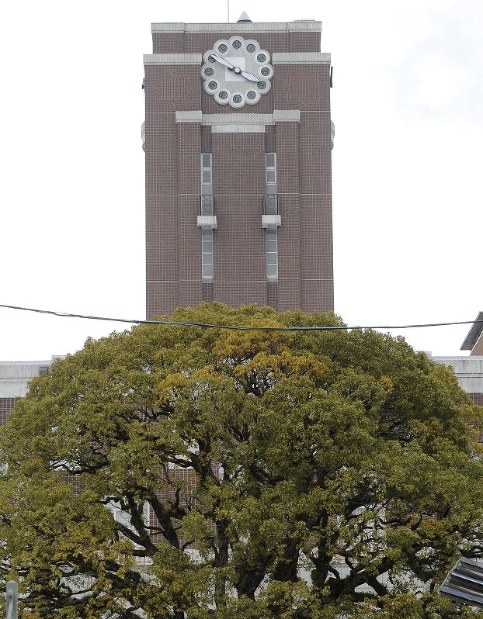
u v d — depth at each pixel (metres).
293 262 76.31
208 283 75.88
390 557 34.88
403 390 39.22
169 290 75.62
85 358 40.34
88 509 36.19
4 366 53.25
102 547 35.44
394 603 34.53
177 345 39.66
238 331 39.03
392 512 37.38
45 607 36.06
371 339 39.81
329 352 39.41
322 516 36.44
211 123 77.81
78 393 38.78
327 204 77.31
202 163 77.44
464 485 35.91
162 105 77.75
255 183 77.12
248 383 38.59
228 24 79.00
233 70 78.50
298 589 34.28
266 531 34.84
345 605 35.50
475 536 36.53
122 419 37.91
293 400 36.75
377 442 37.09
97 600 35.47
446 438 38.69
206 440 37.47
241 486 36.78
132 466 36.59
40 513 35.78
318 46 79.25
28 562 35.19
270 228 76.50
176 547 39.03
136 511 38.88
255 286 75.88
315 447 36.44
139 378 38.16
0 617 34.09
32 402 39.66
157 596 35.34
